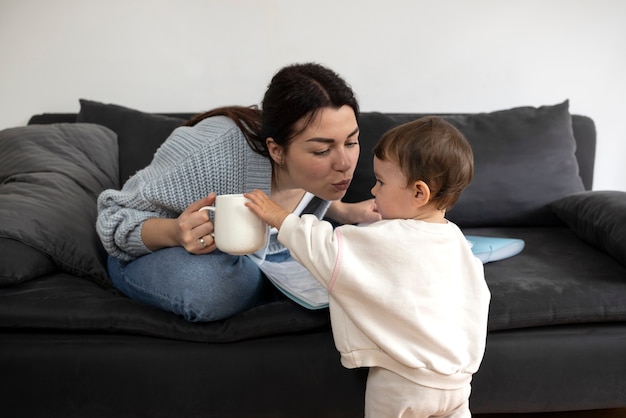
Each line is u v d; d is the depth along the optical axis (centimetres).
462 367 98
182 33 208
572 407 119
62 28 204
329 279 96
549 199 179
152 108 212
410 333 96
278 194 129
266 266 123
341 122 103
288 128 104
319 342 111
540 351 115
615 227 137
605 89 223
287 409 111
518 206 179
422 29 215
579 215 158
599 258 141
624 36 219
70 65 207
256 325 110
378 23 213
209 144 115
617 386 118
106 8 204
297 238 99
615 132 226
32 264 117
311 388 111
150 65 209
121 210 117
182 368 108
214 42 210
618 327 119
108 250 119
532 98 223
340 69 216
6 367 107
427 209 104
